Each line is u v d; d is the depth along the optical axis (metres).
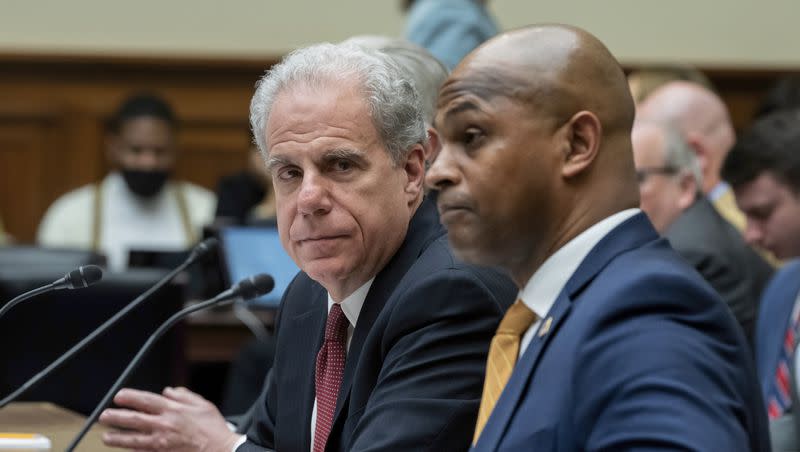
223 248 7.76
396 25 12.15
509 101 2.41
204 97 12.52
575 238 2.44
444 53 6.78
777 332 5.27
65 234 9.89
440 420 2.99
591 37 2.48
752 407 2.26
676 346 2.15
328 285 3.31
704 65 11.99
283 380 3.58
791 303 5.27
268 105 3.20
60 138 12.55
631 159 2.48
